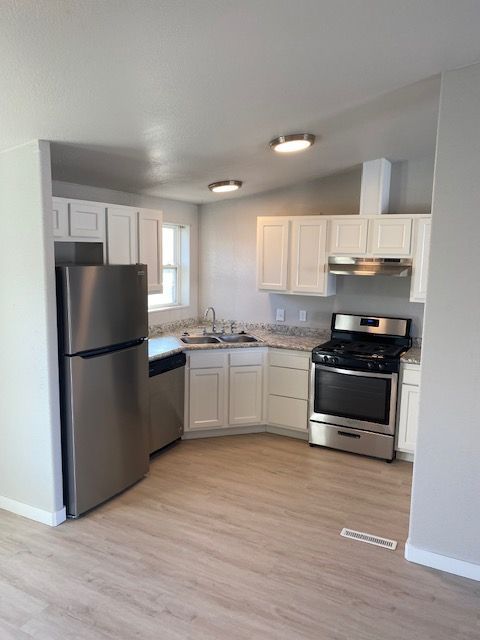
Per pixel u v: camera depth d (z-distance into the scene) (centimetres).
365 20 180
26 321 289
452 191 240
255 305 513
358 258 418
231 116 267
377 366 388
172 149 314
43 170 272
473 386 245
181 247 526
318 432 424
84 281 296
